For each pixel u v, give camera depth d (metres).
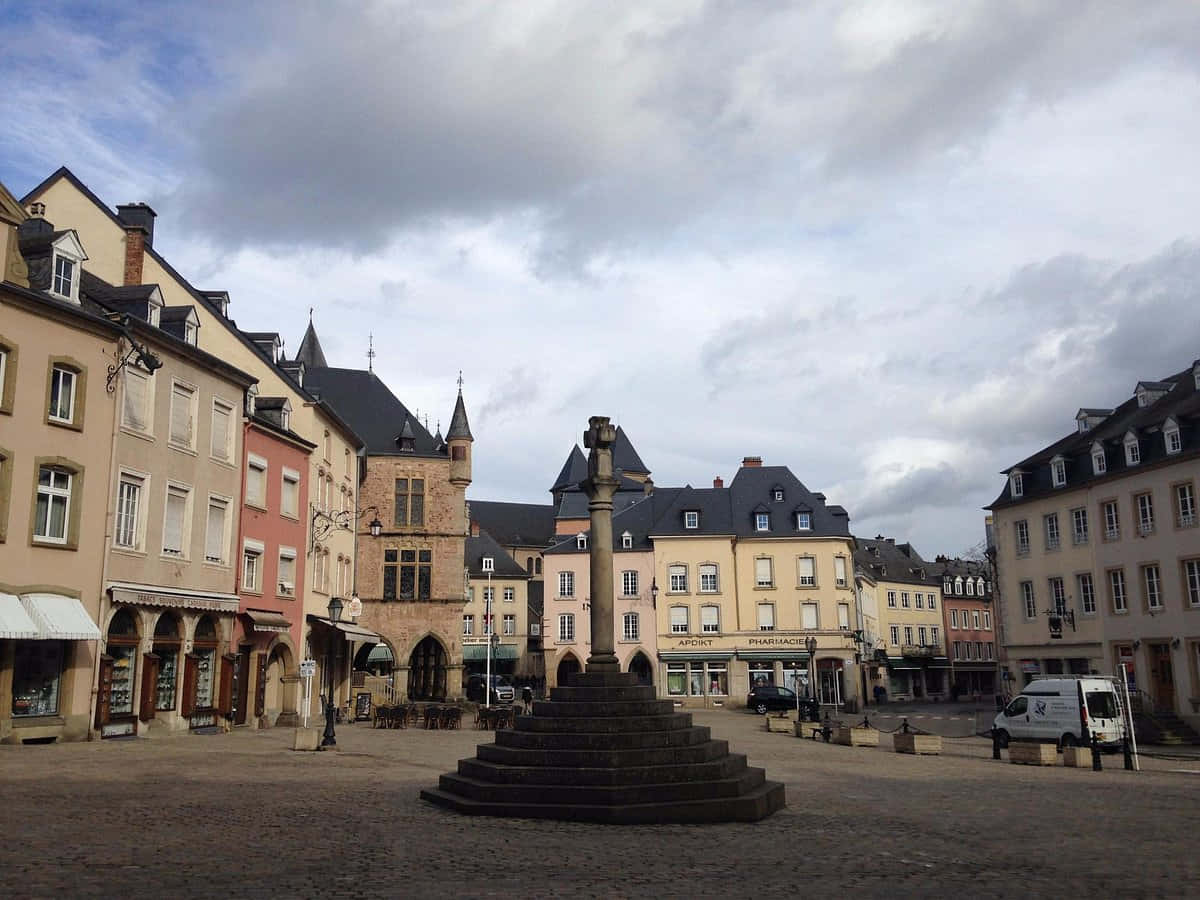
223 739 25.88
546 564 64.38
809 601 60.31
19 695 22.50
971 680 87.38
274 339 40.28
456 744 25.70
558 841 10.68
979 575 92.56
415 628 51.81
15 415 22.53
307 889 8.20
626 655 61.44
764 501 62.88
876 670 73.06
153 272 34.06
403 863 9.36
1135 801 14.80
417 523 52.97
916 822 12.38
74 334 24.12
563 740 13.21
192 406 28.92
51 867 8.88
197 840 10.41
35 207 29.12
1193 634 35.28
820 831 11.59
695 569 61.41
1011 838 11.21
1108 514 39.88
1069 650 41.62
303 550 36.44
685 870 9.20
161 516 27.02
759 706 52.78
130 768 17.50
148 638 26.27
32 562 22.67
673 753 13.04
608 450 15.25
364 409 55.47
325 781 16.12
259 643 32.53
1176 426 36.34
